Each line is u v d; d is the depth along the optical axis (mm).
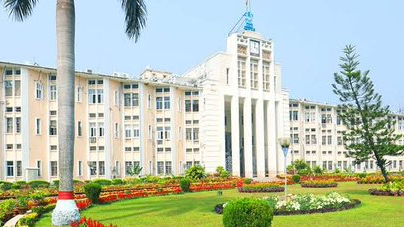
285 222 15766
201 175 44562
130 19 18750
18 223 15242
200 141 52094
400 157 77562
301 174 54156
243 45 55969
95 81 45812
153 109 50344
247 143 54906
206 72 56344
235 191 34125
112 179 43031
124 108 48281
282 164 58125
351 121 31172
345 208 19266
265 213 11578
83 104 45062
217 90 53281
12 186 34062
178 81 54438
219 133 52781
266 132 58094
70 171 15406
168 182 39688
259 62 57406
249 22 58469
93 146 45000
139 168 46094
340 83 30953
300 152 64500
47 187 34531
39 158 40594
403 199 24391
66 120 15445
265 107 58375
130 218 17672
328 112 68500
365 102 30609
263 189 32750
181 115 52156
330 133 67875
